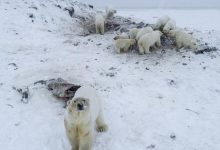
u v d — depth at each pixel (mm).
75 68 9250
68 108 5270
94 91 6102
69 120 5262
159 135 6449
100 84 8383
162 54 10438
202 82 8734
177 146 6145
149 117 7039
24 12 13039
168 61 9930
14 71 8781
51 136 6301
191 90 8305
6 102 7309
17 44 10672
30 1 14227
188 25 17859
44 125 6613
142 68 9422
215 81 8844
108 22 13352
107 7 14734
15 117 6812
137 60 9969
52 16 13500
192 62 9922
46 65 9344
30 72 8805
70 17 14141
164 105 7531
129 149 6020
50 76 8648
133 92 8055
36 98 7504
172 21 11945
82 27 13289
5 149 5891
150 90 8195
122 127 6668
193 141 6312
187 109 7398
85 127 5336
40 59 9758
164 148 6078
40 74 8734
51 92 7770
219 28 16922
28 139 6188
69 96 7480
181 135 6477
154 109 7352
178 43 10844
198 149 6086
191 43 10742
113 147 6059
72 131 5387
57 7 14555
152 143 6203
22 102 7363
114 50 10742
